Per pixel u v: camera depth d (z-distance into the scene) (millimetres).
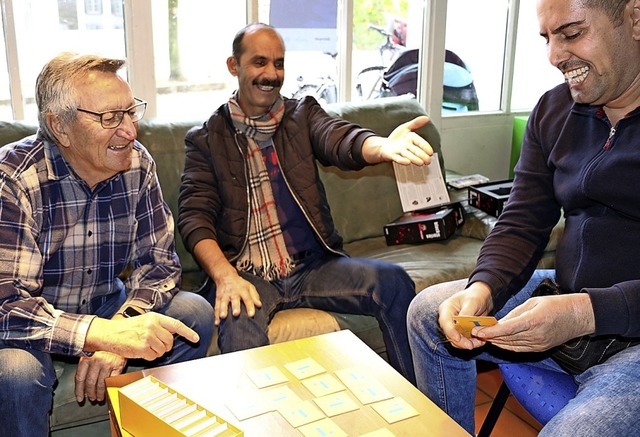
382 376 1481
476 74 3521
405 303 2020
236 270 2064
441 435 1271
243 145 2164
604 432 1217
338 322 2055
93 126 1553
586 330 1329
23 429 1473
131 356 1521
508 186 2756
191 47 2746
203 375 1462
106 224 1752
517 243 1688
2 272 1545
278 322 1996
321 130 2145
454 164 3568
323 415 1318
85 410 1720
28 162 1605
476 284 1609
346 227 2611
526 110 3713
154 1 2619
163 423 1184
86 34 2521
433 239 2523
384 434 1261
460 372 1664
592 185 1511
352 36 3055
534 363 1633
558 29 1409
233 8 2787
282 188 2193
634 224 1476
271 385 1420
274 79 2117
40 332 1521
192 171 2174
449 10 3330
